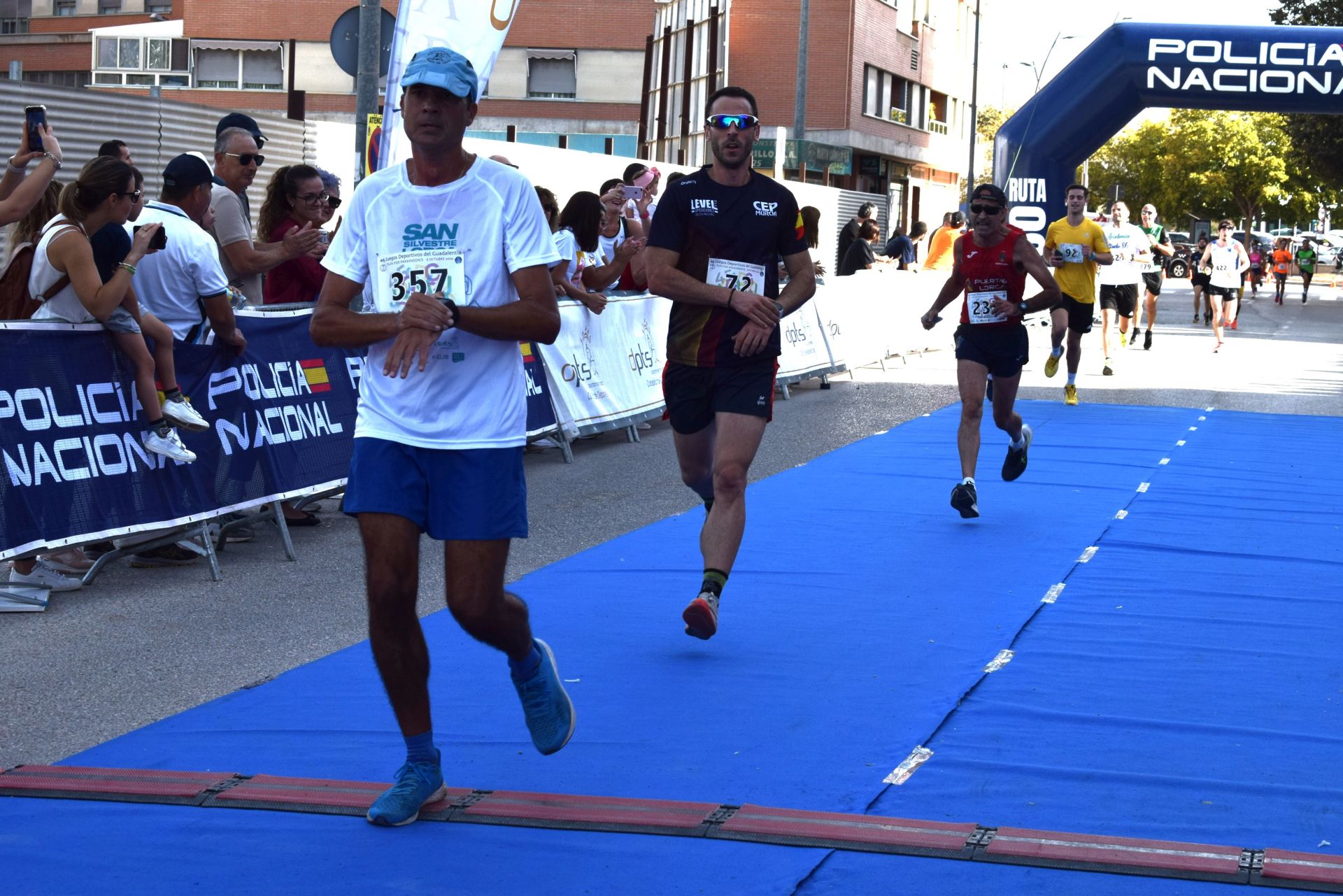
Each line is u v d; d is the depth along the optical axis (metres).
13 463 5.79
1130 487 9.27
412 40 8.84
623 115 38.44
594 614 5.91
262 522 7.88
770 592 6.34
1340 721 4.64
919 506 8.50
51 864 3.41
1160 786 3.99
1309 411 13.79
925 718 4.57
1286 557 7.23
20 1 51.41
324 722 4.50
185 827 3.64
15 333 5.90
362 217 3.67
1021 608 6.10
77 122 12.62
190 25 40.59
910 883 3.32
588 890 3.28
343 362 7.90
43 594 6.05
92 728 4.50
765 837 3.57
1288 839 3.63
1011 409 8.30
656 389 11.70
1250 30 21.33
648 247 5.51
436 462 3.62
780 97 39.25
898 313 18.70
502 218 3.62
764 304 5.31
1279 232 90.75
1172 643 5.58
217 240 7.48
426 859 3.44
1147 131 74.00
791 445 10.98
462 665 5.13
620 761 4.15
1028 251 7.86
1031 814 3.78
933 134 47.56
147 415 6.37
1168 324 27.38
